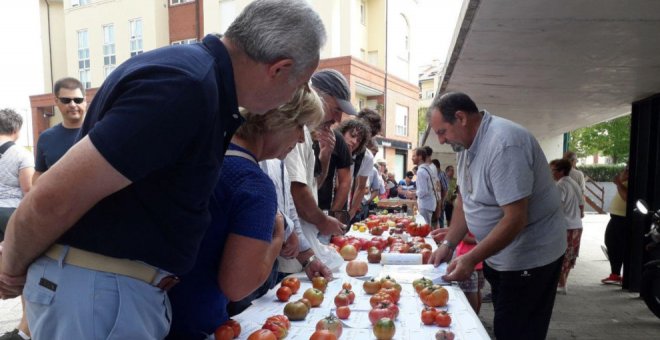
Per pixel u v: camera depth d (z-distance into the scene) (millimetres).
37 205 981
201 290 1436
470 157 2723
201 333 1482
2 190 3865
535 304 2668
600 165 24844
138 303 1125
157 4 19797
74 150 970
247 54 1160
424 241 3496
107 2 21172
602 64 4074
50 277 1109
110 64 21750
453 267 2322
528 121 8641
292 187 2354
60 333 1110
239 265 1379
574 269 7688
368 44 19969
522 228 2389
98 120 1039
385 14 19594
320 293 1949
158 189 1086
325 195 3430
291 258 2184
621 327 4801
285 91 1243
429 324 1690
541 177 2594
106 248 1081
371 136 4914
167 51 1087
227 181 1407
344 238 3199
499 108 7035
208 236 1400
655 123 5508
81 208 1006
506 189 2375
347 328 1677
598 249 9875
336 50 17375
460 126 2621
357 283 2301
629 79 4645
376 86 18562
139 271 1130
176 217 1122
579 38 3307
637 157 5891
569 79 4762
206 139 1090
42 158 3258
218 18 18469
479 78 4840
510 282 2688
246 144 1502
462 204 2979
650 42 3338
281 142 1545
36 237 1040
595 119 8188
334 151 3422
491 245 2305
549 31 3145
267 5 1155
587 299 5824
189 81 1011
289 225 2051
